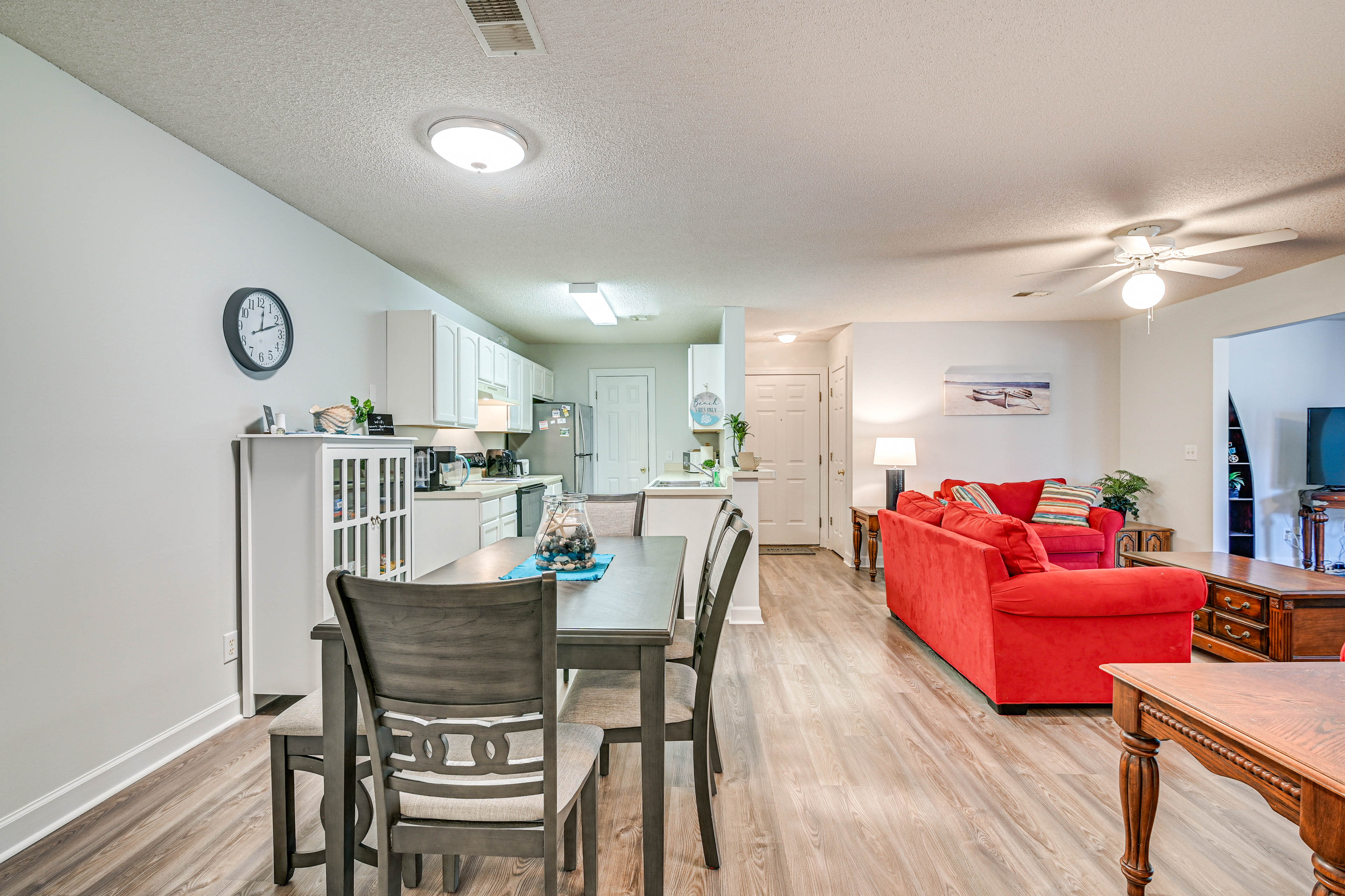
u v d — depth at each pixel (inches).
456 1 62.6
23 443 70.7
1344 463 197.9
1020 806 77.1
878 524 209.8
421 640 44.3
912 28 66.9
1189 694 51.8
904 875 64.4
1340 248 140.7
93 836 70.8
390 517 123.7
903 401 228.1
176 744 89.7
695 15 64.7
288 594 102.0
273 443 102.4
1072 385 226.1
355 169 100.7
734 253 144.2
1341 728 45.0
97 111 78.9
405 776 50.6
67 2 62.7
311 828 72.9
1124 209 117.4
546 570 77.8
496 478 215.5
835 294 184.9
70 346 75.8
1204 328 188.2
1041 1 62.8
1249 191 109.2
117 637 81.3
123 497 82.4
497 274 162.4
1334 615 114.7
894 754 90.6
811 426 279.3
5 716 68.3
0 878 63.6
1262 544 208.1
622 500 122.6
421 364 150.4
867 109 83.4
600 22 65.8
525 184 106.6
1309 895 61.7
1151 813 56.1
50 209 73.6
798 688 116.0
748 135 90.2
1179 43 69.5
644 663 56.6
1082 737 95.9
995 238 133.6
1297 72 74.7
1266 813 76.4
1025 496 205.3
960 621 116.0
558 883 60.2
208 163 96.2
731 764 87.9
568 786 49.8
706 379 206.2
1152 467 209.0
